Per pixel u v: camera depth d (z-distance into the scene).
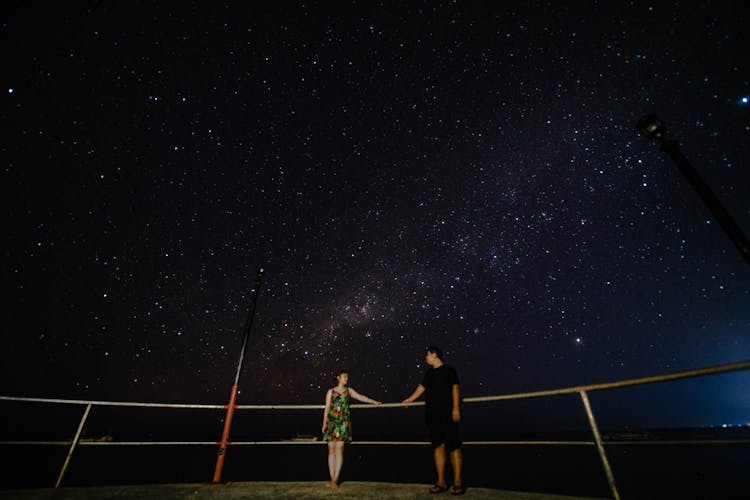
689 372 2.66
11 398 4.00
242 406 4.70
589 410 3.11
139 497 3.47
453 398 3.68
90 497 3.47
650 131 3.78
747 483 24.45
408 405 4.25
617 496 2.78
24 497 3.46
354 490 3.69
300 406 4.67
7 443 3.83
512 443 3.47
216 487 3.88
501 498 3.18
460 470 3.43
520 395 3.53
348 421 4.46
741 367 2.47
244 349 5.12
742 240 3.10
